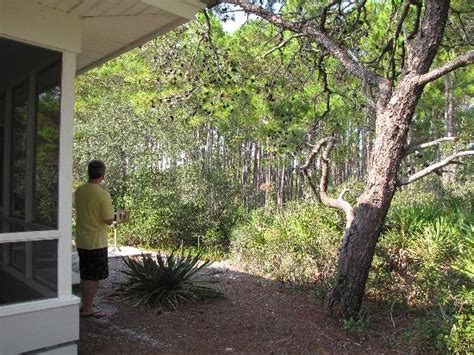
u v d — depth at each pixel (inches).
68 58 162.2
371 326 227.1
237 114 363.3
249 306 245.9
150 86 382.3
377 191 221.9
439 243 287.9
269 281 308.0
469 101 737.0
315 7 309.4
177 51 352.5
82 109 614.5
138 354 175.3
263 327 214.2
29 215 153.1
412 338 205.2
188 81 342.0
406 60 220.1
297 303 257.1
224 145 681.6
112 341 186.4
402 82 213.8
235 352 184.2
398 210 346.9
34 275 153.4
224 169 614.9
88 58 251.8
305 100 349.1
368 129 376.2
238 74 346.6
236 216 573.6
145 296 239.1
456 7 298.2
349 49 293.0
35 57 155.1
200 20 341.4
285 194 743.1
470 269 231.6
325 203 254.1
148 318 217.5
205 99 337.4
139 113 446.6
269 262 334.3
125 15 172.2
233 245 422.9
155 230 527.5
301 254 315.3
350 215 237.6
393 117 215.5
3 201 147.2
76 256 363.9
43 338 152.5
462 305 218.2
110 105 536.7
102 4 159.0
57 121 159.8
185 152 586.6
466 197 434.6
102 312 219.9
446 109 622.8
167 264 268.8
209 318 222.7
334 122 369.4
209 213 561.0
